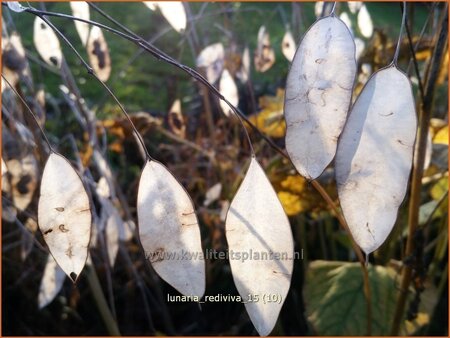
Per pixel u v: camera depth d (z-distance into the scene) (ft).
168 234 0.49
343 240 1.33
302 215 1.37
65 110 1.82
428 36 1.25
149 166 0.50
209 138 1.64
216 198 1.41
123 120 1.51
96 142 1.22
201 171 1.71
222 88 1.11
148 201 0.49
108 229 1.07
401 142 0.43
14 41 0.99
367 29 1.18
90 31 1.04
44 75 2.09
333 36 0.46
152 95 2.12
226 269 1.53
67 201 0.51
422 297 1.16
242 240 0.48
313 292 1.12
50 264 0.98
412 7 1.13
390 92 0.44
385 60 1.25
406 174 0.43
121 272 1.56
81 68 2.15
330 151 0.44
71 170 0.52
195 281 0.48
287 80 0.46
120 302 1.54
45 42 1.03
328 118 0.44
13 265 1.46
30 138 1.06
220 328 1.52
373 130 0.44
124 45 2.30
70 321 1.50
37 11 0.55
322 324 1.07
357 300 1.08
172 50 1.93
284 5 2.30
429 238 1.49
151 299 1.57
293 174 1.11
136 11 2.41
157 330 1.54
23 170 1.04
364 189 0.43
